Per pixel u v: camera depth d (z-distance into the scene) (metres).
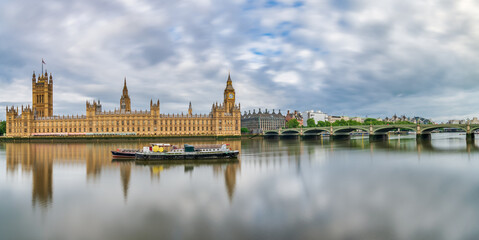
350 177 82.12
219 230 47.03
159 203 59.56
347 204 58.91
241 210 55.56
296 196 64.19
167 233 46.19
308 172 89.38
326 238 44.38
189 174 86.38
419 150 145.88
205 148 123.81
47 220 51.06
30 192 67.38
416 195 64.69
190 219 51.38
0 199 62.41
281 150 159.25
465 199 61.62
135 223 49.72
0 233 46.25
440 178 80.00
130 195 65.06
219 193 66.31
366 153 136.75
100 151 156.88
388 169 93.44
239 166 99.94
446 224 49.41
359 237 44.75
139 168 96.00
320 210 55.56
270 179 79.75
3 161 114.62
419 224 49.44
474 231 46.66
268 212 54.59
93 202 60.38
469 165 98.62
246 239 44.03
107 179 79.94
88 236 45.28
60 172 90.06
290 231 46.62
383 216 52.62
